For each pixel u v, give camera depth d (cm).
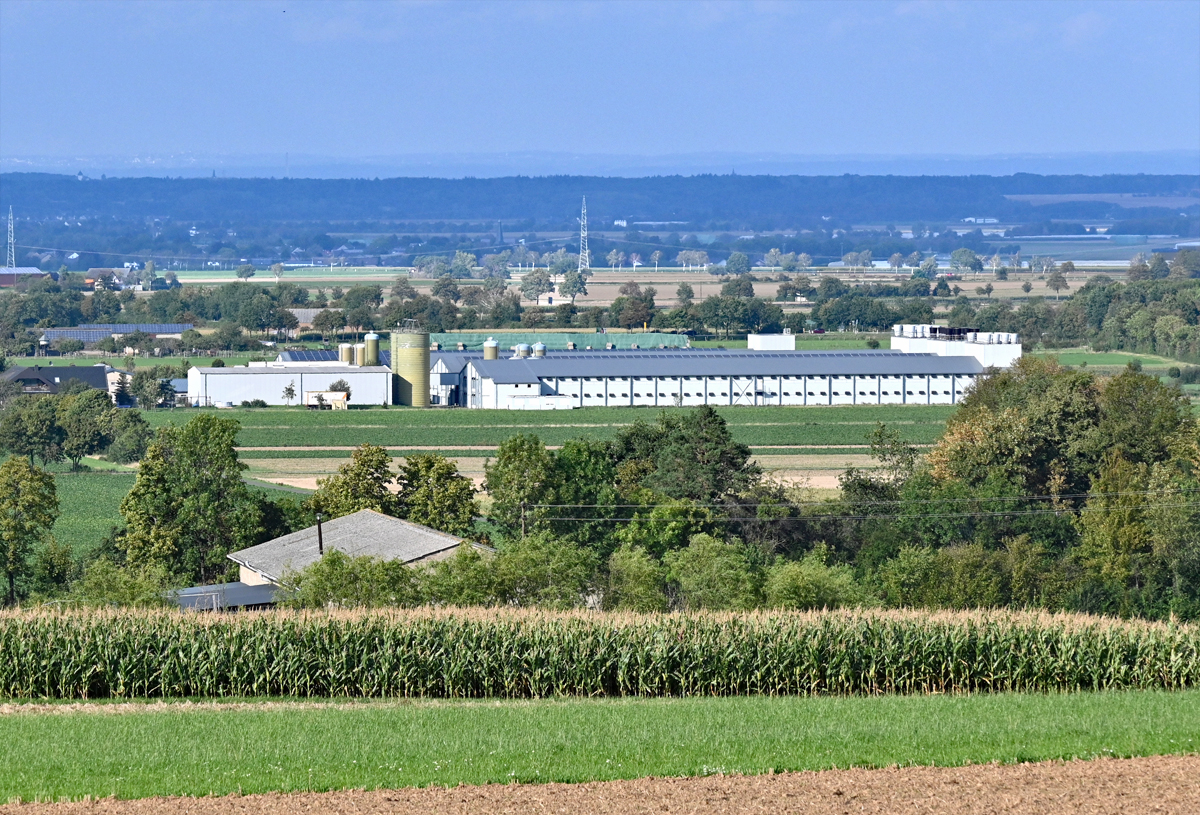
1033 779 17775
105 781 17912
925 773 18050
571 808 16825
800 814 16562
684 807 16825
